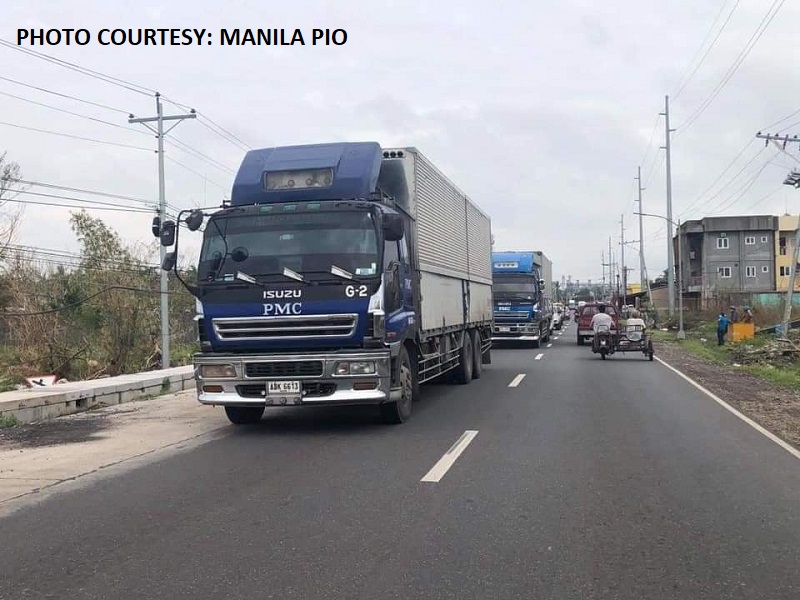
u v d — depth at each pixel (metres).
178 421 11.76
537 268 32.53
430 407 12.63
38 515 6.24
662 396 14.41
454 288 15.41
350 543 5.36
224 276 9.80
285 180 10.51
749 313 36.97
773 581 4.64
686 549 5.24
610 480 7.29
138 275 24.91
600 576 4.71
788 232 69.81
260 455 8.66
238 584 4.58
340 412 12.26
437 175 13.71
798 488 7.01
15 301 22.00
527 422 10.92
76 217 30.77
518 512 6.15
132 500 6.68
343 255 9.63
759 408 12.91
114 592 4.48
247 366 9.64
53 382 17.45
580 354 27.42
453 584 4.57
